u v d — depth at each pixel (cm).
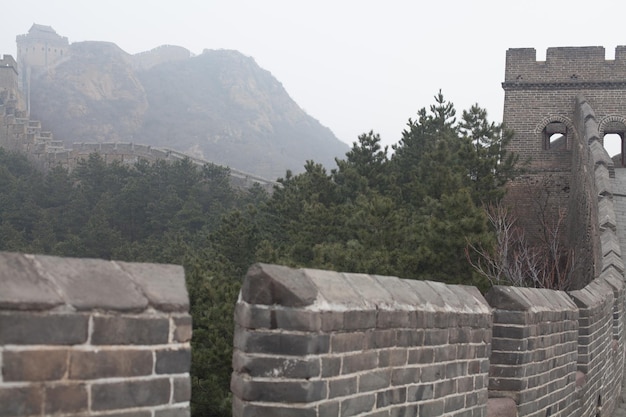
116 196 6631
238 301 510
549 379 984
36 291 360
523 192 4375
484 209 2892
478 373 773
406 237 2633
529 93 4438
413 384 645
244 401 496
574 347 1119
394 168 3766
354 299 557
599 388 1354
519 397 879
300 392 500
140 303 397
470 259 2414
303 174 3725
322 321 516
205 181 6988
